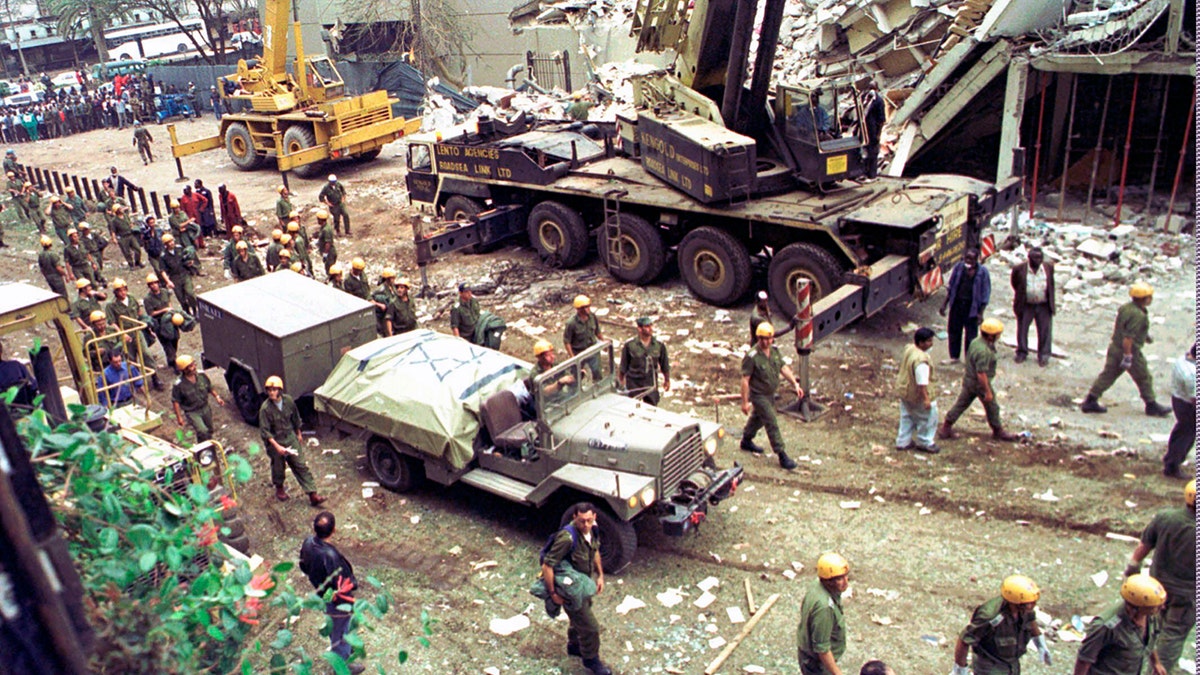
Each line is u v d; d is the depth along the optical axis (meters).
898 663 7.76
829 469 10.91
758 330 10.67
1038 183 19.98
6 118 40.19
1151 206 17.81
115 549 4.29
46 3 67.44
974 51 18.69
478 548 9.99
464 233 18.25
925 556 9.16
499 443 10.12
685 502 9.24
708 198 15.18
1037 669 7.51
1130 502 9.62
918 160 21.45
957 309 12.87
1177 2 15.50
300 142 27.77
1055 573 8.70
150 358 15.21
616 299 16.72
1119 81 19.09
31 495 1.94
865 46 23.00
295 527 10.70
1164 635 6.94
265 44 28.44
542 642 8.47
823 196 15.27
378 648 8.44
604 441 9.26
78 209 23.20
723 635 8.33
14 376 7.94
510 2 33.81
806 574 9.07
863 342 14.21
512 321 16.17
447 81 36.62
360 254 20.89
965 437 11.34
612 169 18.11
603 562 9.33
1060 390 12.15
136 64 54.75
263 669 6.15
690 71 16.42
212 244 22.81
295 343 12.40
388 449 11.06
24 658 1.77
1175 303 14.05
